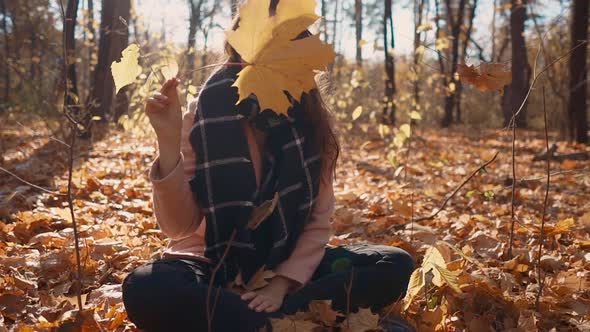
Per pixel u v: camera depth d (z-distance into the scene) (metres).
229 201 1.98
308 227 2.10
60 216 3.64
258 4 1.34
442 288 2.51
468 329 2.32
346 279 2.02
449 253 2.90
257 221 1.67
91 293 2.59
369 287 2.03
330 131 2.15
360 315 1.94
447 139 14.00
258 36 1.36
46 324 2.11
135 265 3.02
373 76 17.22
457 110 23.00
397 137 4.78
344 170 7.39
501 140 13.66
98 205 4.31
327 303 1.90
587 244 3.64
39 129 9.38
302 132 2.08
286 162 2.04
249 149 2.04
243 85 1.38
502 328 2.41
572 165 8.15
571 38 11.13
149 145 8.13
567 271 3.07
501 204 5.38
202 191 2.00
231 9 2.15
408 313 2.32
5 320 2.32
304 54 1.36
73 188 4.86
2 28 13.03
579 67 11.26
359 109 4.75
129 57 1.70
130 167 6.16
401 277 2.07
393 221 4.14
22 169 5.48
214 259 2.02
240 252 2.00
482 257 3.37
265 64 1.37
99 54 9.58
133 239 3.38
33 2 12.12
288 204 2.02
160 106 1.86
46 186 4.94
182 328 1.89
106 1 9.31
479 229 3.99
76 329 2.02
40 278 2.78
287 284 2.00
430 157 8.79
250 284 1.97
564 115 12.06
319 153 2.09
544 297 2.68
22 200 4.27
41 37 7.56
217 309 1.87
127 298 1.91
